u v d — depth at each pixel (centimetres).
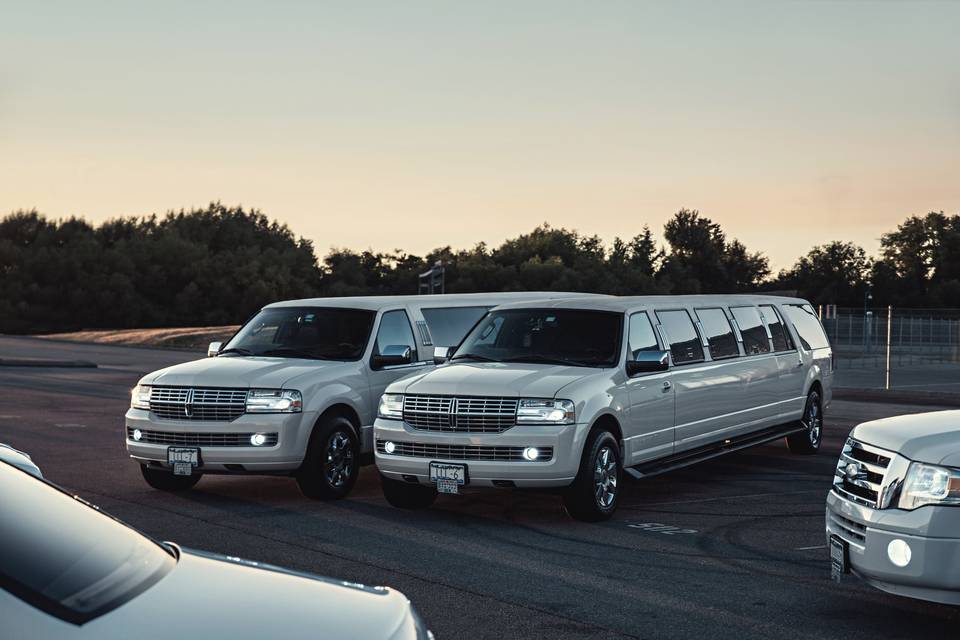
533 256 16362
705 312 1213
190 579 314
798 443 1430
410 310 1212
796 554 836
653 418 1049
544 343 1055
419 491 1023
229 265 14225
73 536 318
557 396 930
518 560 808
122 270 13562
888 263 16038
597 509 954
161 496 1078
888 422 645
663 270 17350
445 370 1013
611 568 784
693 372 1130
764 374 1284
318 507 1027
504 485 931
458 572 767
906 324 3141
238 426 1028
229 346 1184
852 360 3150
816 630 630
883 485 589
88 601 277
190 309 13662
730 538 895
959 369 3025
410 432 965
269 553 821
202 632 274
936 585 562
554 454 920
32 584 278
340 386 1082
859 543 602
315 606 311
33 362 3438
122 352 4531
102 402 2139
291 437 1029
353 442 1092
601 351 1029
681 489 1153
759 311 1343
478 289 15400
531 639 610
